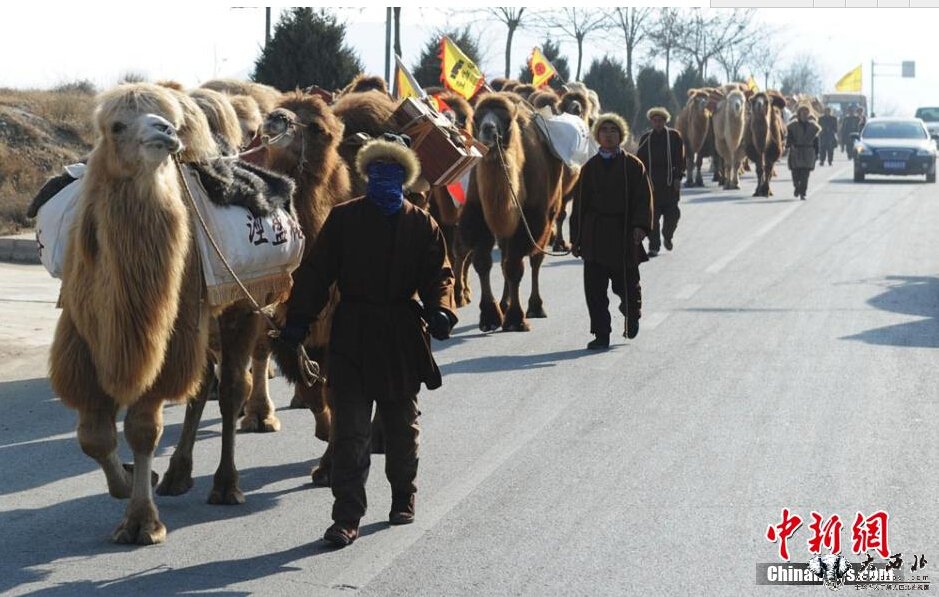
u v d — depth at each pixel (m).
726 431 12.76
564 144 19.39
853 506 10.36
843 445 12.18
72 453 12.40
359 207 9.70
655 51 84.38
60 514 10.40
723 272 24.44
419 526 9.98
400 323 9.70
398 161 9.73
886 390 14.48
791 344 17.28
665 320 19.31
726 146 46.41
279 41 37.31
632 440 12.47
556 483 11.08
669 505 10.42
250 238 10.12
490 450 12.18
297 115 11.23
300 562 9.20
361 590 8.63
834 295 21.48
